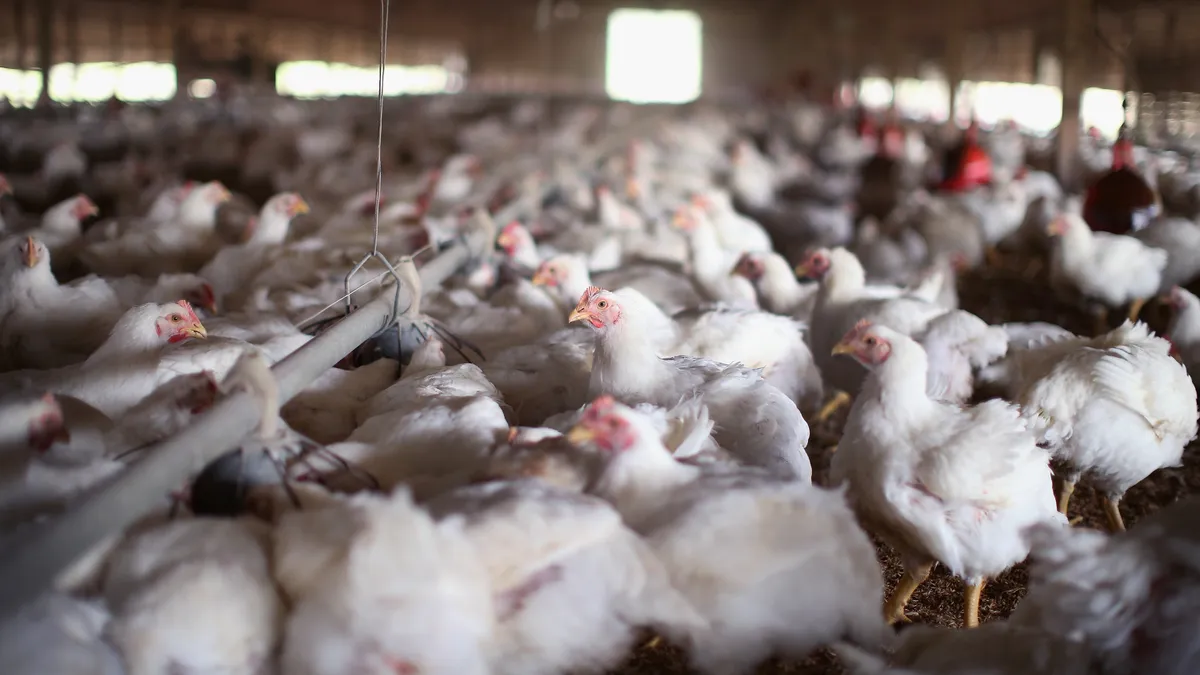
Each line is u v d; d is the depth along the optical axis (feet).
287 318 6.85
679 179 16.26
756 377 5.76
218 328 6.43
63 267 9.43
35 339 6.94
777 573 4.26
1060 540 4.32
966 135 16.07
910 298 7.47
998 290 11.74
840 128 25.36
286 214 8.92
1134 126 14.93
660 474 4.53
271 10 39.50
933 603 5.51
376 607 3.79
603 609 4.20
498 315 7.23
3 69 25.39
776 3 53.36
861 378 7.26
